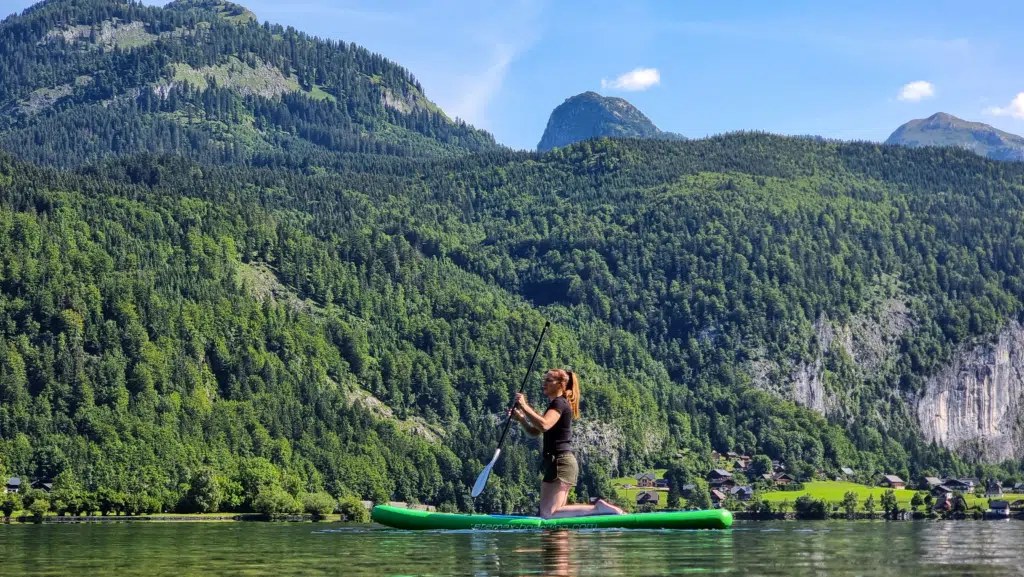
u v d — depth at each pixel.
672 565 22.39
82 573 23.91
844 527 73.19
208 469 161.62
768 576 20.88
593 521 26.59
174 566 25.66
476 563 22.83
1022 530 62.50
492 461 27.08
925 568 23.50
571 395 26.73
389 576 20.81
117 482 169.12
